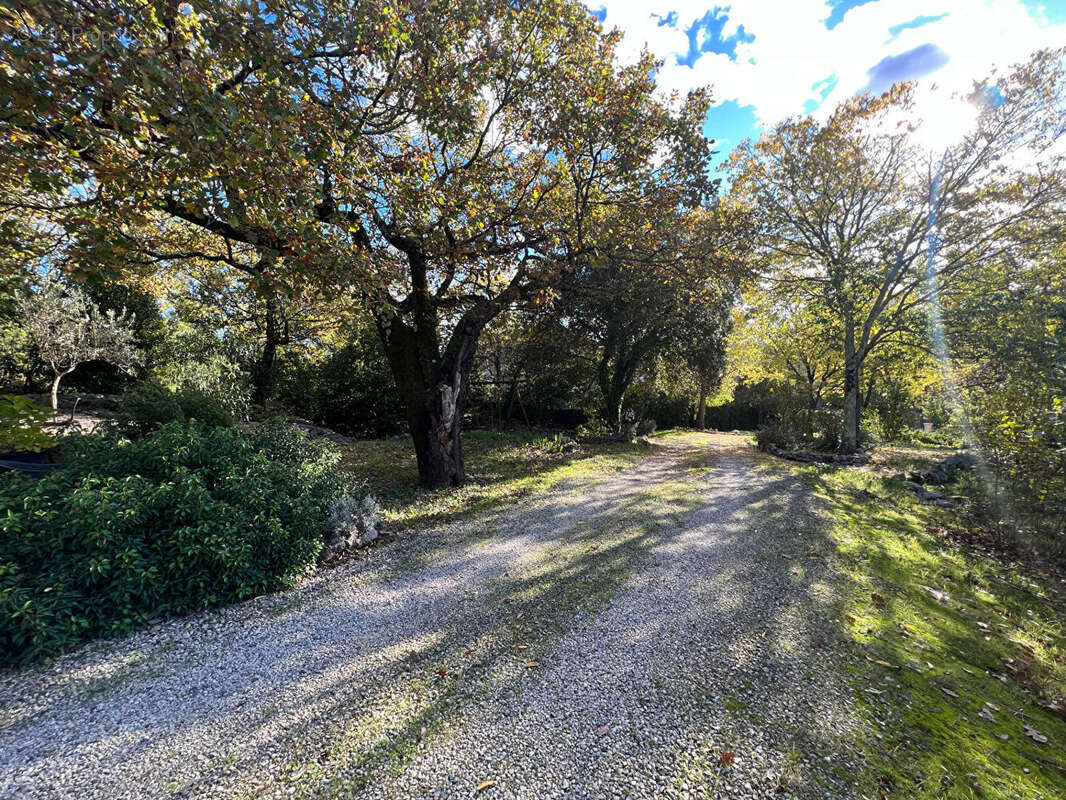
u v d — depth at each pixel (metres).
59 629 3.14
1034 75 10.26
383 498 7.40
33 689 2.83
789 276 15.08
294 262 4.61
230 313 15.14
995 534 6.61
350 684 2.94
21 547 3.21
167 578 3.72
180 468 4.07
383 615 3.81
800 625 3.66
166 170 4.30
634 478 9.48
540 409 21.34
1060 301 11.00
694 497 7.81
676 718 2.62
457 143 6.59
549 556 5.07
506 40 6.48
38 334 10.28
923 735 2.55
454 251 6.97
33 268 6.09
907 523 6.86
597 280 11.35
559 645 3.36
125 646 3.30
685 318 16.02
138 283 9.98
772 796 2.12
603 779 2.21
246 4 3.76
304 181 4.57
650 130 7.16
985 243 11.94
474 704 2.74
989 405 7.26
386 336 8.36
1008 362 10.66
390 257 6.92
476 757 2.35
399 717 2.64
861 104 11.89
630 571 4.67
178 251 6.64
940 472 10.62
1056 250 11.23
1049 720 2.82
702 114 7.36
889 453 13.94
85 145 3.95
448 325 13.48
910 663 3.24
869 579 4.61
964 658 3.41
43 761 2.30
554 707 2.71
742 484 9.01
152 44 3.67
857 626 3.68
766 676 3.01
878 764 2.33
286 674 3.04
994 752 2.47
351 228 5.37
